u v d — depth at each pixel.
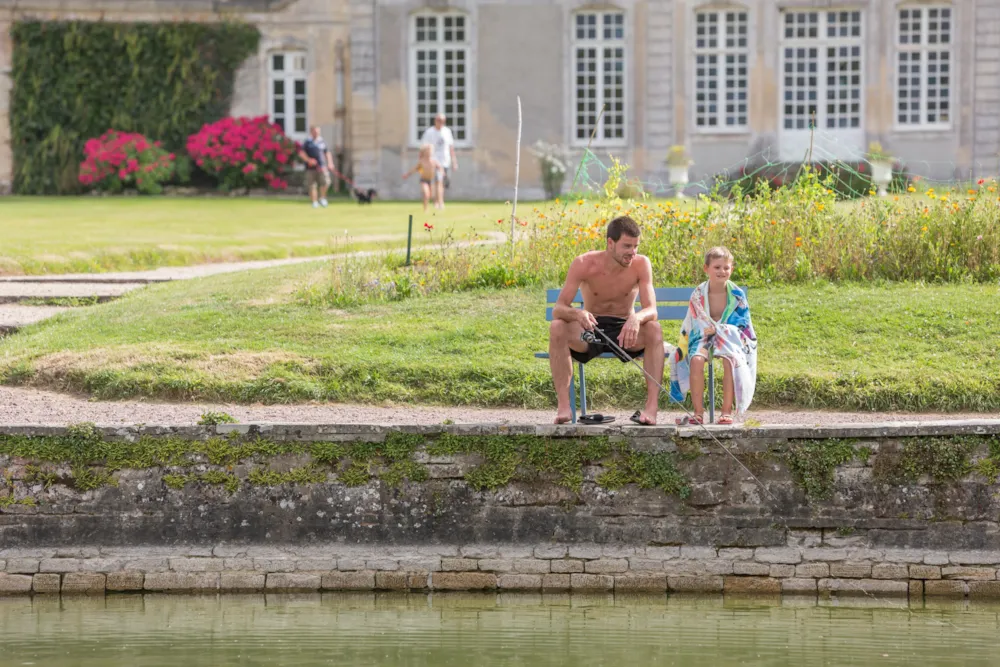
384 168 74.06
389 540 20.62
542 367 24.98
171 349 26.12
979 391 23.78
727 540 20.38
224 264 41.62
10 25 74.56
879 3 72.31
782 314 27.80
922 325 26.91
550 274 31.30
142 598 20.17
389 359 25.41
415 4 73.31
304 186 74.44
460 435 20.61
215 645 17.61
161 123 74.88
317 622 18.73
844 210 33.25
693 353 21.20
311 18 74.81
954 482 20.31
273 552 20.61
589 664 16.78
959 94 72.12
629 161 73.19
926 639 17.86
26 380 25.53
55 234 45.34
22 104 74.62
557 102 73.19
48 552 20.64
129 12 75.06
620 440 20.48
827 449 20.31
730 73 73.19
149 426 20.78
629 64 72.94
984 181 33.72
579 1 72.69
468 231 44.53
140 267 40.59
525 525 20.55
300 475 20.64
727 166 73.06
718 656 17.06
